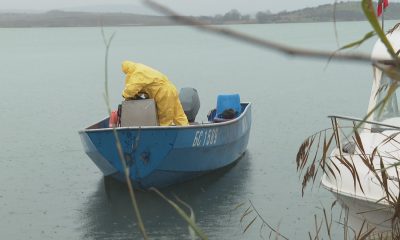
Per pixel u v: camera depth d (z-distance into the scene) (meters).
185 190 11.12
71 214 10.02
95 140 10.51
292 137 15.59
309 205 9.77
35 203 10.55
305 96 25.39
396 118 6.57
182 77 37.03
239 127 12.64
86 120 20.81
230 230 8.91
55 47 94.56
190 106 12.27
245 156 13.54
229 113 12.90
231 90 29.25
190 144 10.80
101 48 85.69
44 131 18.09
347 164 4.07
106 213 10.05
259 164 12.77
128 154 10.46
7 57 67.25
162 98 10.87
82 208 10.28
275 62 46.38
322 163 4.19
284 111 20.83
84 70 45.62
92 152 10.85
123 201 10.58
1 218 9.86
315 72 36.62
